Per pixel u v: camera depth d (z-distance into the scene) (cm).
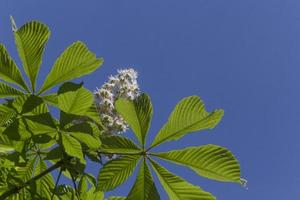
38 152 195
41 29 184
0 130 189
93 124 180
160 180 180
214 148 177
